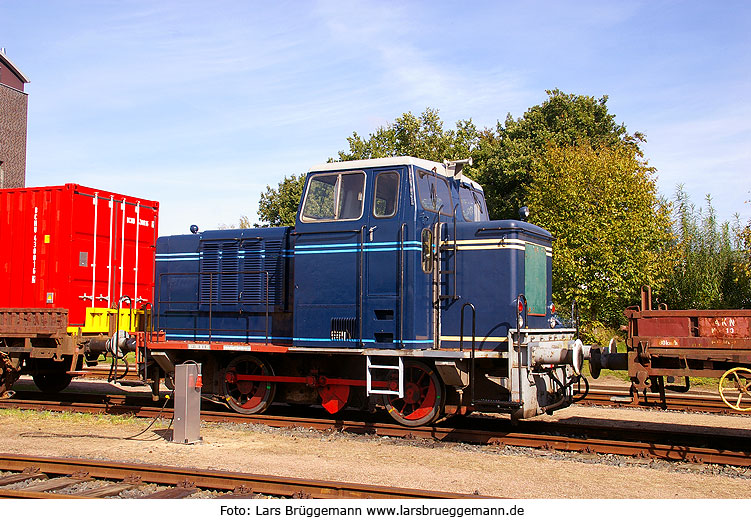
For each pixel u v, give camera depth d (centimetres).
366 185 894
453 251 890
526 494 595
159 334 1077
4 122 2816
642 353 752
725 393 1301
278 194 3706
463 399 882
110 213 1188
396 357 880
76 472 623
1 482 598
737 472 679
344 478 647
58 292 1094
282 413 1045
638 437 839
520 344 819
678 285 2634
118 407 1033
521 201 3198
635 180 2188
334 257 906
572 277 2094
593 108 3809
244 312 1012
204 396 1038
